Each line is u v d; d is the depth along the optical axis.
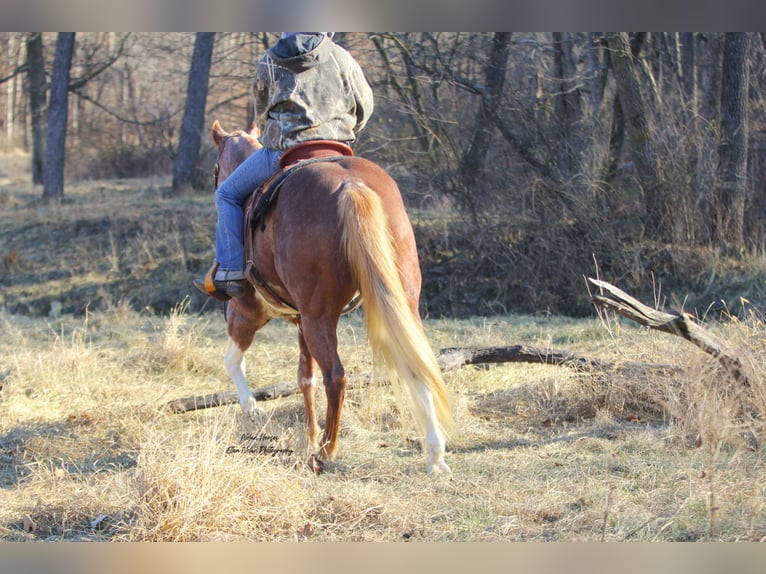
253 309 5.18
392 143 12.12
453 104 11.84
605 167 11.36
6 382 6.57
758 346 5.77
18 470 4.83
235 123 19.56
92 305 12.24
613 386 5.61
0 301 12.32
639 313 4.84
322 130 4.65
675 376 5.46
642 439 4.82
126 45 20.31
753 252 10.46
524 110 11.40
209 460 3.93
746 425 4.72
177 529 3.72
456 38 11.73
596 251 10.65
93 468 4.83
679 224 10.62
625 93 10.88
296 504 3.96
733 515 3.73
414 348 3.91
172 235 13.49
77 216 14.48
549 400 5.75
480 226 11.32
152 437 4.66
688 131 10.96
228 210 4.81
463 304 10.91
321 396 5.98
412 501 4.04
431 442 4.23
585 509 3.85
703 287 10.11
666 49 12.05
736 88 10.64
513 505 3.94
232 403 5.87
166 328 7.99
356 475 4.46
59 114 16.77
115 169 20.44
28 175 22.45
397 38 11.52
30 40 19.64
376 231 3.95
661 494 4.00
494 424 5.46
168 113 19.59
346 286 4.12
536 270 10.77
